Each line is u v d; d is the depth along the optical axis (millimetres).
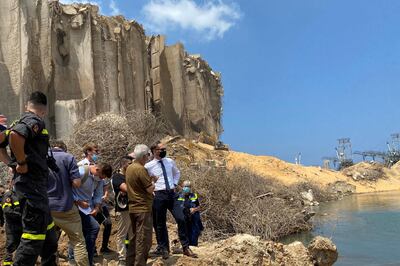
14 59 27938
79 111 30797
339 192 41375
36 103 5344
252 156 43125
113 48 37062
